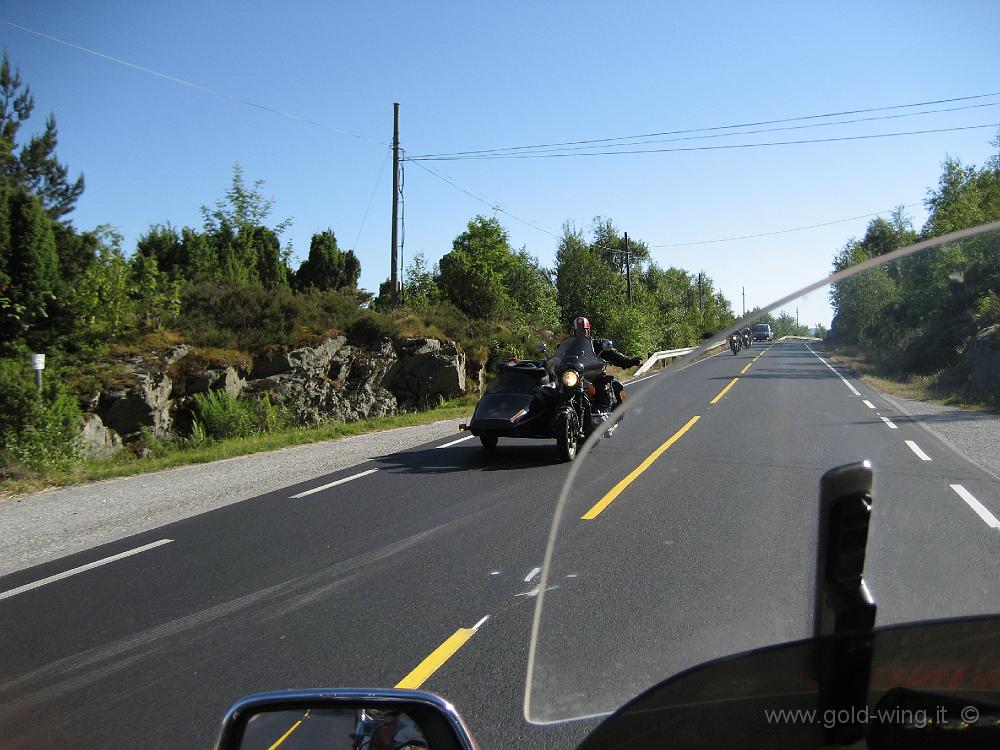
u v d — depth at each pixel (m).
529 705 2.14
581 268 51.06
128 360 19.11
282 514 9.15
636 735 1.61
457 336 29.06
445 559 6.90
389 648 4.93
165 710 4.24
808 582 2.48
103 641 5.32
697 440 7.69
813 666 1.56
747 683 1.58
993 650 1.54
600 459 3.80
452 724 1.96
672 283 85.75
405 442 15.70
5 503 10.73
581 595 4.48
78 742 3.94
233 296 24.14
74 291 18.80
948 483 2.57
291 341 22.80
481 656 4.73
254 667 4.75
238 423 19.22
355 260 49.12
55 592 6.49
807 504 2.53
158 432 18.41
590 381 12.02
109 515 9.59
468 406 24.89
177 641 5.25
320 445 16.03
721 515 6.48
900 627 1.61
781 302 1.81
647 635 2.82
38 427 13.65
